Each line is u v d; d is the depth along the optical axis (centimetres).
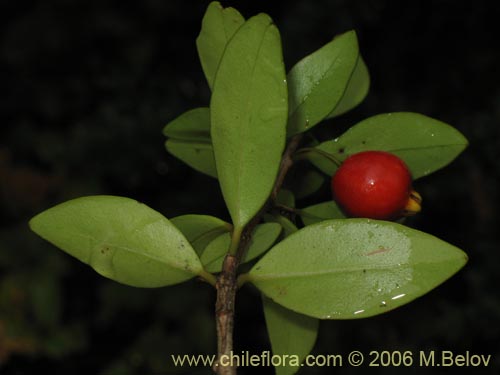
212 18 12
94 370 44
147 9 53
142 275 10
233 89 10
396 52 45
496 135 39
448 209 40
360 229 10
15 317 44
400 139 13
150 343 44
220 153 10
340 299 9
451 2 43
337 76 12
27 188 49
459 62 44
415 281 9
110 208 10
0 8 54
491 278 38
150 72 51
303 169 14
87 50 53
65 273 46
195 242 11
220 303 9
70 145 46
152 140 44
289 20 39
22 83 54
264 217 12
